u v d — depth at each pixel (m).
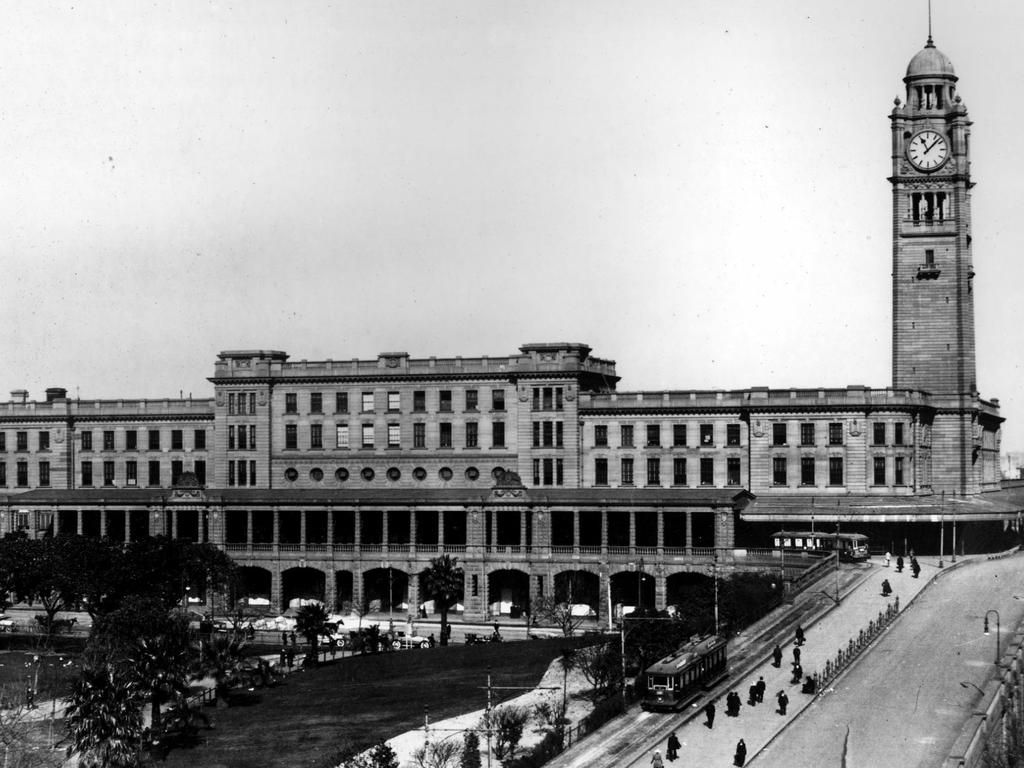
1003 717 106.38
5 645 157.75
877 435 178.25
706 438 183.50
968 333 185.12
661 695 107.44
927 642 125.12
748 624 134.75
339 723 117.50
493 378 190.25
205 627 161.00
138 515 194.00
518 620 175.50
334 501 183.12
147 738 115.19
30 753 113.62
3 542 159.38
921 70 184.88
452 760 104.81
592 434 187.38
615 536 185.62
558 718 109.25
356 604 180.75
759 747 98.12
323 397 197.38
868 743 98.44
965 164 184.00
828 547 166.00
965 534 178.00
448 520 192.38
